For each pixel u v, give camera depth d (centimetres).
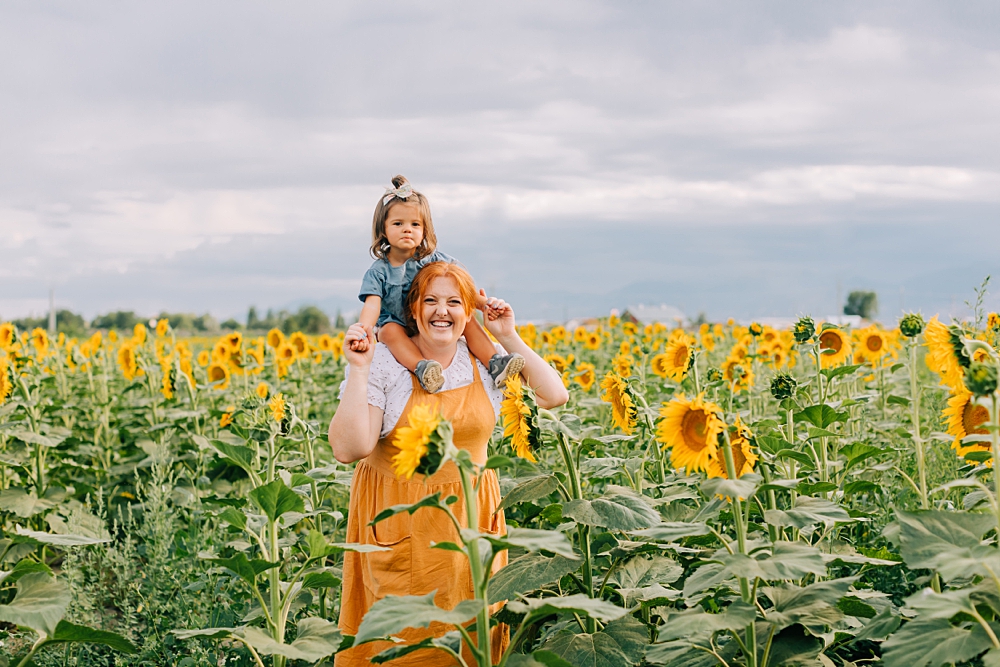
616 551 356
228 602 476
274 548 341
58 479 671
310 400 926
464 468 256
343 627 369
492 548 259
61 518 579
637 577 359
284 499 333
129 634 461
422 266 409
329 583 339
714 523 398
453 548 257
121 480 697
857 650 371
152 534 540
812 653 291
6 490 573
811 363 926
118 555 523
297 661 422
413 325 385
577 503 315
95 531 518
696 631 256
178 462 695
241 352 865
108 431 830
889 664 239
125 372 869
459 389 368
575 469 337
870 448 425
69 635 291
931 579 327
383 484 363
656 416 473
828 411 434
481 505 368
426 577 355
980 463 364
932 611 230
